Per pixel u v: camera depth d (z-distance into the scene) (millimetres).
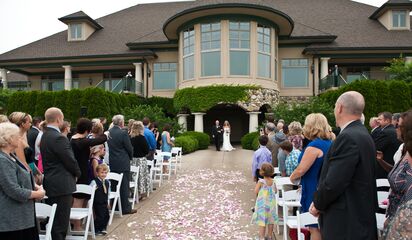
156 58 26297
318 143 4320
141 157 8562
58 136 4887
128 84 24422
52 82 29969
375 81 16812
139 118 18750
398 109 16469
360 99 3119
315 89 24672
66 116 20109
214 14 21375
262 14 21359
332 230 2959
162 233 6102
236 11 20953
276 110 17094
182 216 7195
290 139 7289
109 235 6027
